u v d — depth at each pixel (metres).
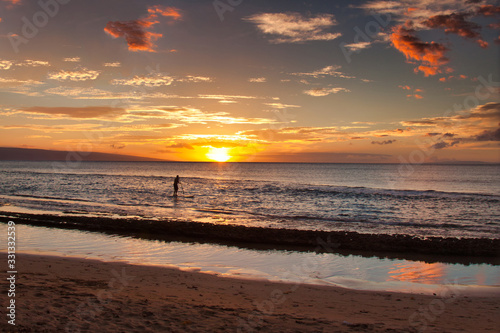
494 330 6.14
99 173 96.12
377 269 11.66
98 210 24.52
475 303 8.21
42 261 11.06
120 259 12.22
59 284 8.10
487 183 72.62
